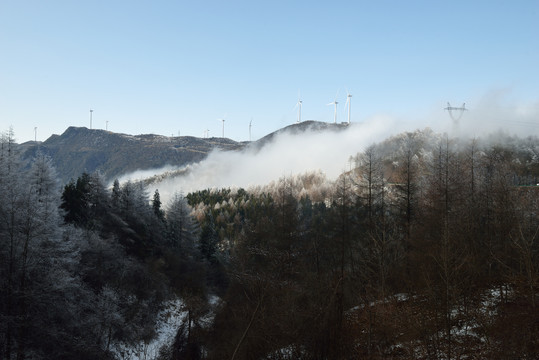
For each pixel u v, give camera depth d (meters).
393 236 29.44
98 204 55.25
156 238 62.12
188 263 62.25
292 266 33.44
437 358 19.38
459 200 33.56
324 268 35.84
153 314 45.34
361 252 31.06
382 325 21.55
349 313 23.42
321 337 21.34
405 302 22.44
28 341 26.92
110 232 50.06
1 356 26.00
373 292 23.55
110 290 37.88
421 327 20.25
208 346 33.75
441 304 20.11
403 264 26.23
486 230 30.78
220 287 60.41
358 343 21.66
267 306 24.34
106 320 34.19
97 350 31.95
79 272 38.28
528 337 17.95
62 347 29.42
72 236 38.53
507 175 41.38
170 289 53.41
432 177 37.69
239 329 26.27
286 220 38.34
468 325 21.77
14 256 27.52
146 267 51.69
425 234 29.16
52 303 28.94
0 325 25.41
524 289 20.84
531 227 27.47
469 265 21.08
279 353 21.62
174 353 37.06
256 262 35.84
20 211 28.08
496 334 19.20
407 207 34.22
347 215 37.19
